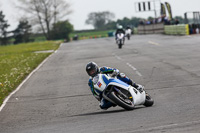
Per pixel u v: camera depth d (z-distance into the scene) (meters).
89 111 35.59
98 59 85.69
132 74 57.44
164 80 49.72
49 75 65.69
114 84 29.94
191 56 74.50
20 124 32.41
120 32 116.56
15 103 43.66
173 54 81.88
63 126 27.72
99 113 33.12
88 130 24.69
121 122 26.14
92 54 102.31
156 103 35.53
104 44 154.75
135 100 30.64
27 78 64.31
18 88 54.34
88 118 30.33
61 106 39.84
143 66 65.56
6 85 54.97
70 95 45.78
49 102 42.75
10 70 75.12
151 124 24.30
